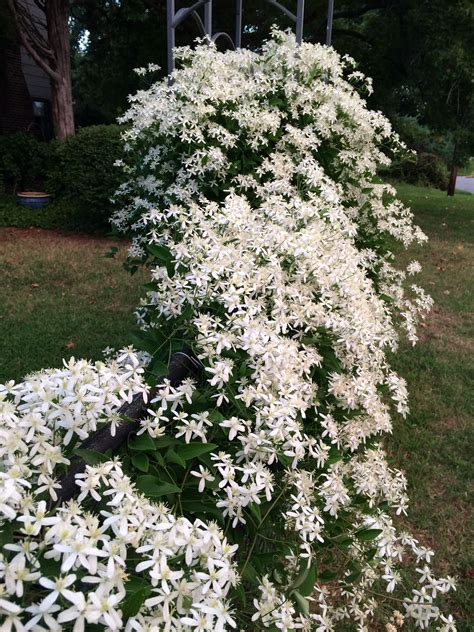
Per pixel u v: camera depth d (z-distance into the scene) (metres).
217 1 9.80
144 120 2.92
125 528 0.97
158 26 11.05
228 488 1.26
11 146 9.45
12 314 4.96
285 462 1.43
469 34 9.05
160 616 0.95
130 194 3.55
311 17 11.02
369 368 2.21
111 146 7.93
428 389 3.99
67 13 10.10
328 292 1.88
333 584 2.22
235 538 1.40
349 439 1.88
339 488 1.60
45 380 1.18
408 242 3.45
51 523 0.92
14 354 4.09
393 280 3.58
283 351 1.53
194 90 2.88
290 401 1.42
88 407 1.13
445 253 8.28
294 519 1.54
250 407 1.48
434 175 21.91
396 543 2.46
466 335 5.10
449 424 3.57
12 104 12.09
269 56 3.23
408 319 2.81
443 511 2.78
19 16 9.80
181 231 2.04
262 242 1.89
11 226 8.73
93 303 5.36
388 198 3.82
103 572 0.91
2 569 0.84
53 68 10.32
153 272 1.99
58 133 10.49
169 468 1.34
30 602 0.88
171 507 1.27
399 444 3.31
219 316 1.69
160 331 1.66
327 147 3.22
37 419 1.09
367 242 3.35
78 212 8.58
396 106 12.07
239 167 2.78
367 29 11.30
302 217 2.14
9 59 11.77
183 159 2.80
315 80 3.24
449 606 2.26
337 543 1.63
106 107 15.26
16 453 1.10
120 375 1.26
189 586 0.99
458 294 6.28
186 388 1.40
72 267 6.51
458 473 3.07
